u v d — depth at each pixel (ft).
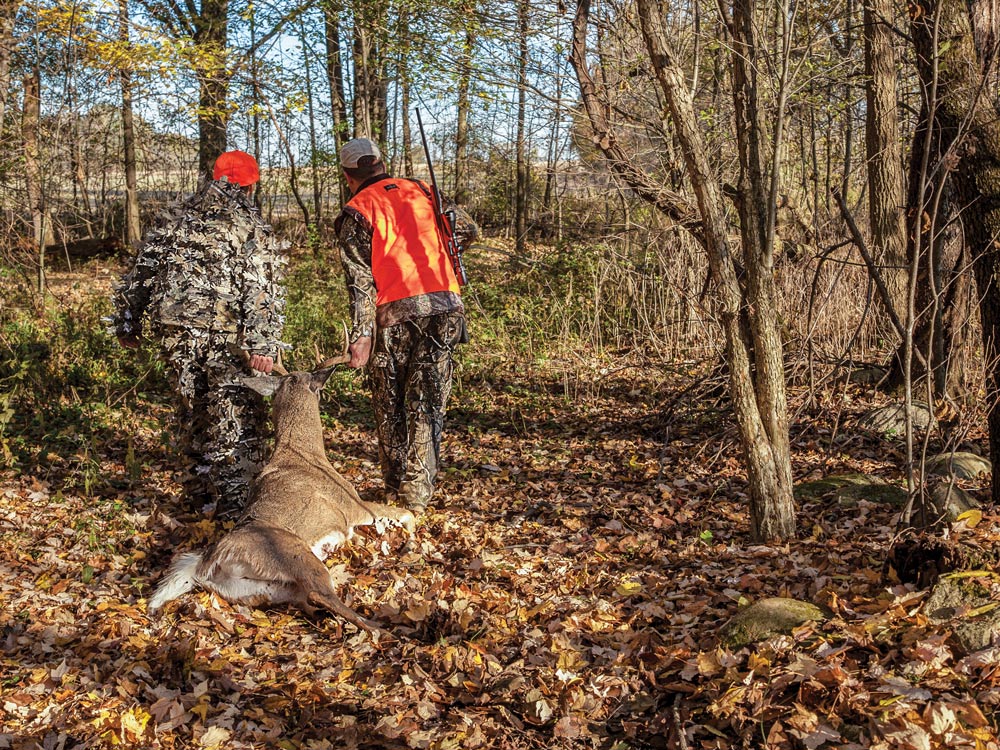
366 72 55.11
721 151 32.65
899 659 11.43
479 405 31.50
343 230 18.75
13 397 25.54
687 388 27.50
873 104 31.14
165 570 16.20
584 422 29.40
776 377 17.10
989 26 17.39
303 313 38.47
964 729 9.97
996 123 17.51
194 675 12.74
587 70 25.02
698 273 35.42
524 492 21.95
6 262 38.81
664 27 16.39
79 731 11.37
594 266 42.93
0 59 34.81
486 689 12.53
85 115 45.75
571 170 32.99
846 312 32.07
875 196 31.55
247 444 17.76
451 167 77.05
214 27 47.70
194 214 17.44
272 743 11.41
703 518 19.80
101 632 13.76
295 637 14.15
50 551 16.85
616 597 15.53
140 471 21.33
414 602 14.87
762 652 11.99
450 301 19.01
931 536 13.70
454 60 30.96
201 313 17.19
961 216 18.30
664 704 11.91
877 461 23.40
